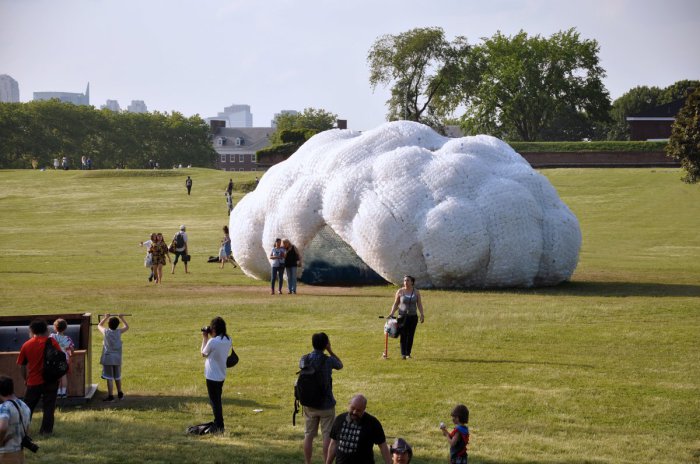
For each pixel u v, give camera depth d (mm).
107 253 79938
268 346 36562
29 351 23188
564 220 55219
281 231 56719
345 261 57125
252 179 138000
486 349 35812
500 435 24891
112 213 114875
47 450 21656
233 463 21047
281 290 52969
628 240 87125
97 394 28922
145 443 22594
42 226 103875
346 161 56000
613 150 154125
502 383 30547
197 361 34156
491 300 47688
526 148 156625
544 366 32906
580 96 190500
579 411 27359
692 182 108188
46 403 23391
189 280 60469
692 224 96188
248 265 60156
